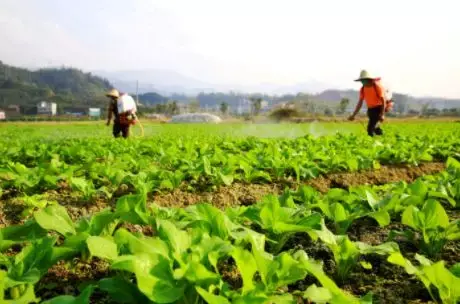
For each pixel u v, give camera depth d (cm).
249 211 333
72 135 2227
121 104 1377
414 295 268
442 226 316
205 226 279
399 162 883
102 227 286
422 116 13338
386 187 518
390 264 309
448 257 323
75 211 484
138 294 208
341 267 283
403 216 323
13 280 209
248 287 204
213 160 734
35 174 590
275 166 668
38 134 2323
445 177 532
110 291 204
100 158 904
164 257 206
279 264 220
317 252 334
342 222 348
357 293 270
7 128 3328
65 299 184
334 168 748
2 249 260
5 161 736
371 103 1332
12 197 555
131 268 196
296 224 303
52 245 239
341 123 4612
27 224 283
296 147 1017
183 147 1011
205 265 226
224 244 234
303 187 421
